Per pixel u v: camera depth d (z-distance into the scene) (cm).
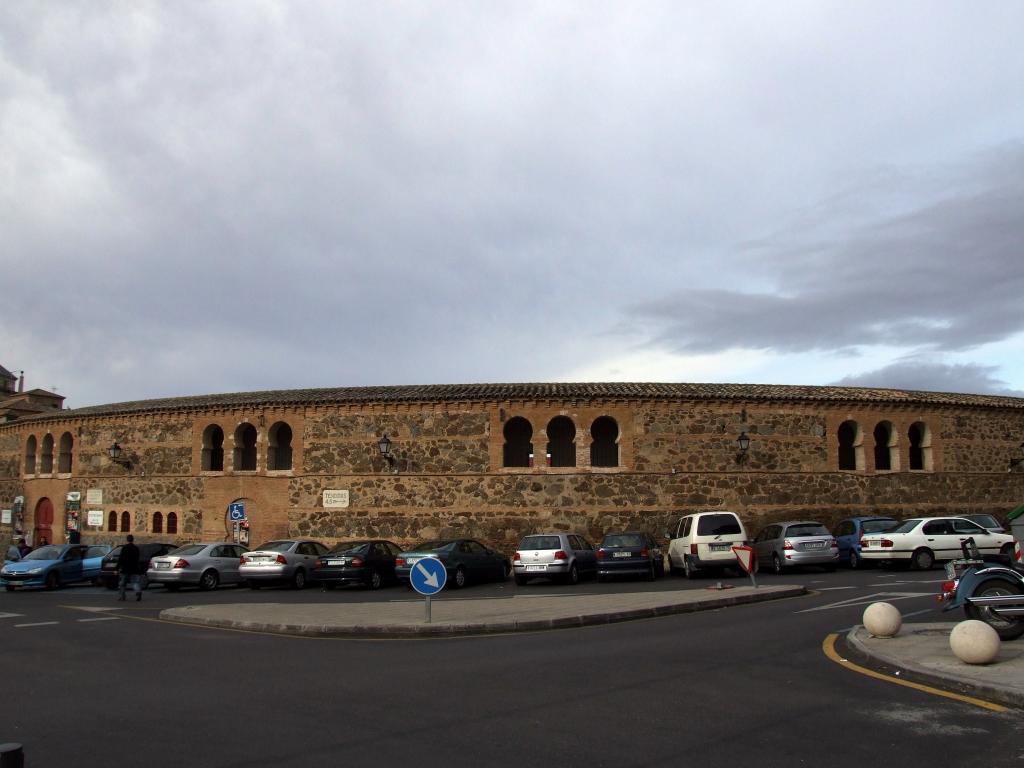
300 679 1045
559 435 3259
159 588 2811
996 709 840
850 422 3291
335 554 2586
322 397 3238
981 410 3406
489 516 3089
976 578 1249
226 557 2780
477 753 705
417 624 1504
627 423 3131
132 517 3509
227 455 3341
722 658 1147
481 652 1246
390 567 2688
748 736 749
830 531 3159
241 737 764
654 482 3103
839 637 1316
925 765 662
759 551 2833
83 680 1061
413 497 3134
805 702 877
